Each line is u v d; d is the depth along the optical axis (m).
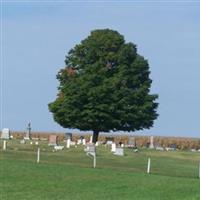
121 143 104.12
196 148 115.56
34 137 125.50
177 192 38.38
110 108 90.56
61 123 93.44
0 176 42.72
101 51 94.62
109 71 94.38
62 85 94.12
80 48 95.50
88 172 47.44
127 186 40.69
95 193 36.69
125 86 93.38
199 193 38.09
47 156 61.12
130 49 94.81
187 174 53.03
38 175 44.06
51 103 93.75
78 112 91.56
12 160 53.44
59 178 43.16
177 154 81.69
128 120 92.50
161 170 55.47
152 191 38.50
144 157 71.12
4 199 32.97
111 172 48.66
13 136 122.12
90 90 90.38
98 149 80.00
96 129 93.50
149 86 95.44
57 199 33.66
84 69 94.06
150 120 94.75
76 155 65.12
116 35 95.44
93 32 96.12
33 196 34.59
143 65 94.88
